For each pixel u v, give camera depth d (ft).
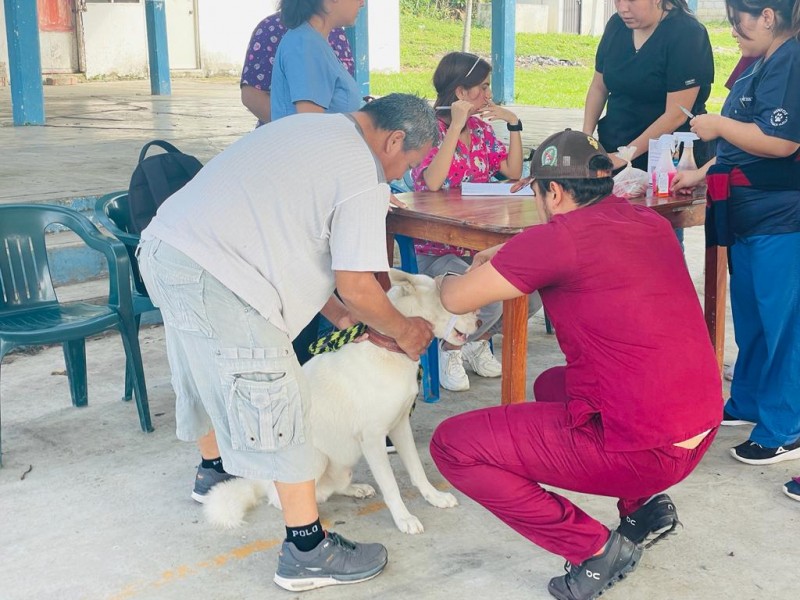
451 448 8.44
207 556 9.70
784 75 10.54
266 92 14.38
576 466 8.17
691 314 8.07
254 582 9.23
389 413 9.87
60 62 60.29
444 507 10.74
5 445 12.46
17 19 35.45
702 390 8.02
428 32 91.91
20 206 13.33
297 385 8.56
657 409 7.84
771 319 11.30
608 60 14.88
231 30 67.87
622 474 8.14
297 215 8.29
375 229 8.34
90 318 12.48
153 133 33.55
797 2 10.43
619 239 7.88
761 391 11.64
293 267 8.42
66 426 13.12
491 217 11.37
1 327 12.25
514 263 7.93
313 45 12.09
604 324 7.82
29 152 28.40
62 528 10.27
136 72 63.82
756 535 9.98
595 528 8.43
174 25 64.85
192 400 9.66
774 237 11.12
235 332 8.32
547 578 9.20
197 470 11.46
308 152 8.34
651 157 12.73
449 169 14.01
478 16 99.19
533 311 14.33
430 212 11.84
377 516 10.57
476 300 8.12
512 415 8.38
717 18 98.43
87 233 12.93
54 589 9.09
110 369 15.51
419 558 9.62
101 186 22.18
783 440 11.52
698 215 12.59
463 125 13.76
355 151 8.39
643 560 9.50
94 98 49.73
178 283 8.32
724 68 71.15
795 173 10.93
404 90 56.75
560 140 8.23
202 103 47.06
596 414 8.08
